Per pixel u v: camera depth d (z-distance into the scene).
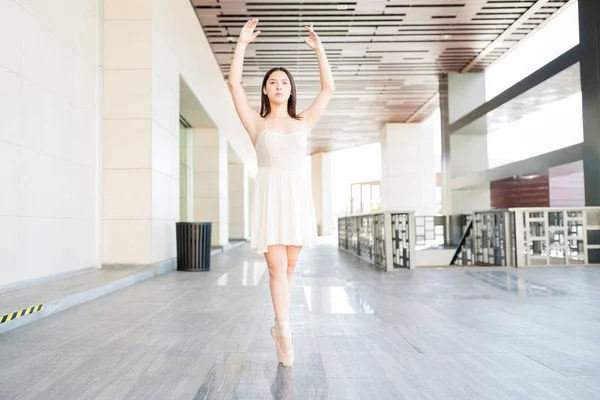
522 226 6.88
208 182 13.04
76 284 4.54
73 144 5.71
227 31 10.32
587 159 7.97
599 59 7.66
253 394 1.83
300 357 2.35
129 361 2.28
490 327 2.99
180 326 3.06
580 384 1.92
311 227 2.22
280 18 9.73
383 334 2.83
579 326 3.01
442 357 2.33
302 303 3.94
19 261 4.45
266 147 2.17
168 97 7.40
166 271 6.68
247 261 8.59
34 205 4.76
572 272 6.14
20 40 4.53
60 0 5.38
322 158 26.84
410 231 6.68
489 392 1.84
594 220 7.14
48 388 1.90
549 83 9.40
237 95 2.26
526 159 10.13
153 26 6.58
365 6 9.35
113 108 6.46
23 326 3.09
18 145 4.47
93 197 6.28
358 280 5.51
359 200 30.80
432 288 4.78
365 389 1.88
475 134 13.60
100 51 6.51
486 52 12.00
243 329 2.97
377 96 15.97
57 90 5.30
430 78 14.18
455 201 13.59
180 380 2.00
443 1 9.27
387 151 19.94
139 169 6.43
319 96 2.36
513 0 9.28
